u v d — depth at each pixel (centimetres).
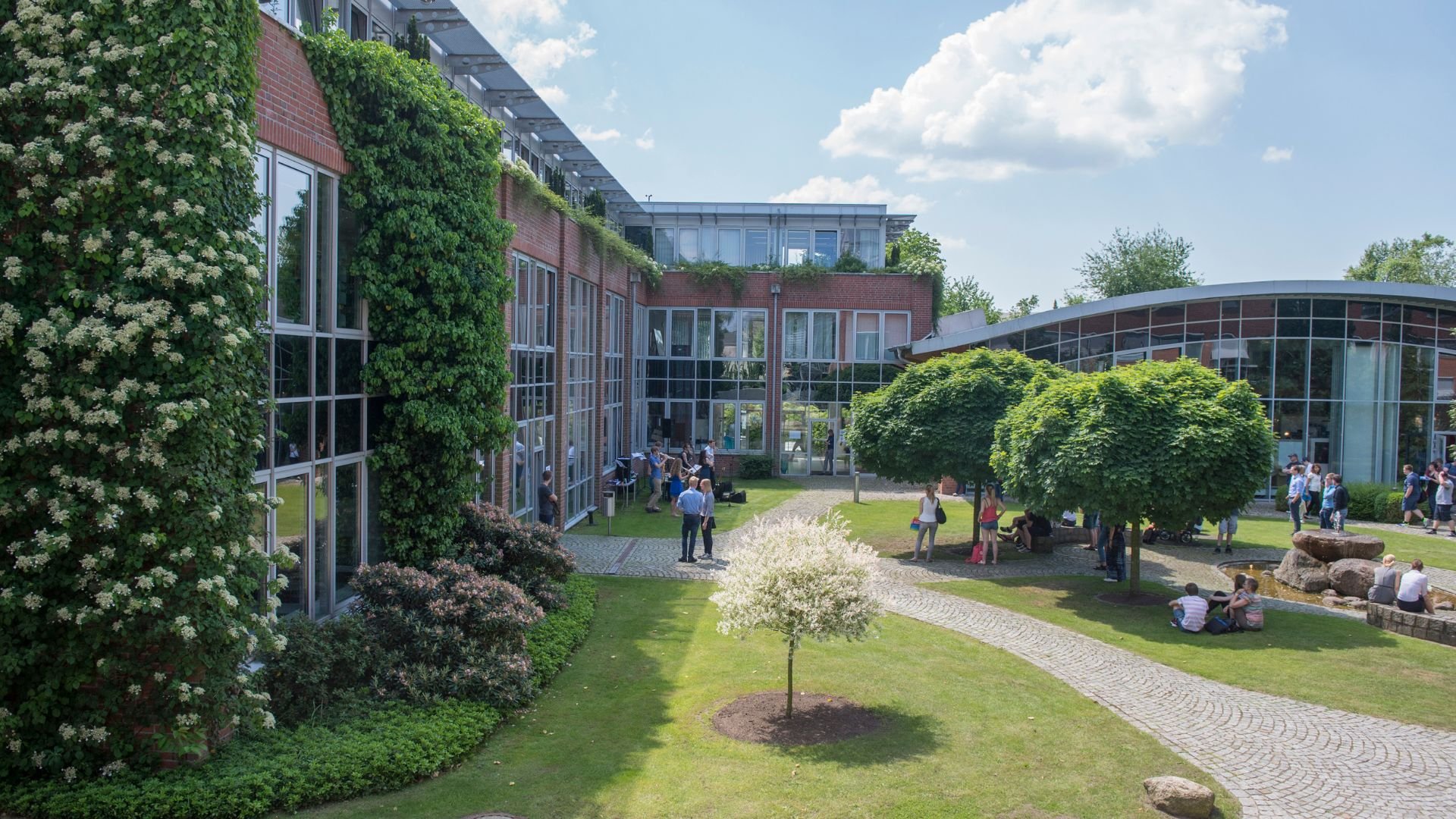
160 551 714
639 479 3014
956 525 2359
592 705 985
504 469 1625
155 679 716
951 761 841
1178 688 1095
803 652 1200
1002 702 1016
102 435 701
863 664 1150
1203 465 1373
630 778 788
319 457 1048
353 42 1096
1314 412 2931
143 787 683
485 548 1287
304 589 1023
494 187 1320
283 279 968
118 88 709
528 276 1805
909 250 6047
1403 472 2911
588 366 2384
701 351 3425
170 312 708
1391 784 830
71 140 694
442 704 888
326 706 858
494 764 815
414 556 1192
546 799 742
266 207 934
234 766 724
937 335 3312
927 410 1877
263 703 794
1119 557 1709
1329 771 857
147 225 714
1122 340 3011
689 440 3425
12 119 709
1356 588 1650
